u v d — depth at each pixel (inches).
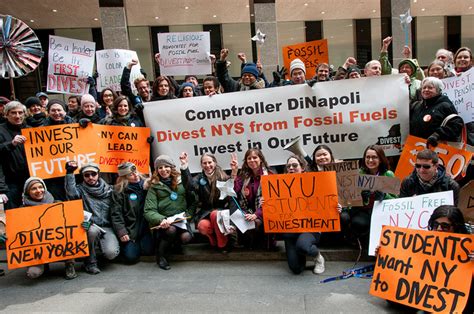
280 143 193.5
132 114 197.8
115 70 245.9
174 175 170.6
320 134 191.0
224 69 212.5
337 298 132.6
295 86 189.8
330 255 165.8
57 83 233.6
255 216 162.9
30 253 152.9
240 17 508.4
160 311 130.5
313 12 507.5
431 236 116.1
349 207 161.5
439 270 111.7
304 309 126.5
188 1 441.1
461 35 568.1
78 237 157.1
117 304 136.8
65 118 199.2
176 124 196.4
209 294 140.9
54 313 132.8
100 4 371.9
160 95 206.8
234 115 193.9
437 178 141.3
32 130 177.3
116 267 172.2
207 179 174.2
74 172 183.3
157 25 527.5
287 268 161.2
